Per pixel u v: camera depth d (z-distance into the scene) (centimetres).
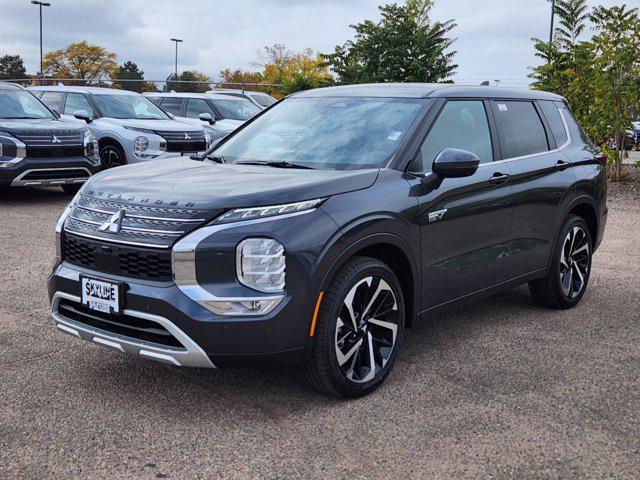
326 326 340
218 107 1488
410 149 400
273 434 323
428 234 395
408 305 398
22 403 350
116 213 343
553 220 508
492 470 293
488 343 456
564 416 346
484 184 436
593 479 289
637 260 727
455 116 441
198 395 365
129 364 406
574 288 546
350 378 354
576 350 446
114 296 335
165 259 325
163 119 1250
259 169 394
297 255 326
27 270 619
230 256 319
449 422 338
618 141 1402
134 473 287
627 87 1323
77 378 384
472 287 441
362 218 353
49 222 858
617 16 1348
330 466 295
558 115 550
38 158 983
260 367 330
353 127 426
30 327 467
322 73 5088
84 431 322
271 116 480
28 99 1098
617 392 378
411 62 2141
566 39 1806
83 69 7131
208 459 299
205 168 400
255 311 321
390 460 300
